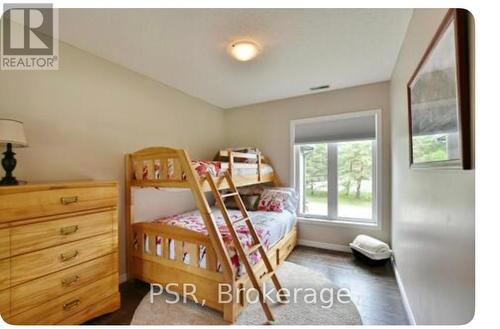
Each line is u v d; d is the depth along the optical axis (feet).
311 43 7.12
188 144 11.79
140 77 9.33
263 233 8.05
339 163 11.57
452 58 3.31
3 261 4.56
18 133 5.27
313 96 11.84
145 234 7.91
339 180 11.57
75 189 5.69
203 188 7.29
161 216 10.11
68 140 7.05
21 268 4.79
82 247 5.80
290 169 12.39
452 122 3.33
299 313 6.41
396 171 8.41
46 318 5.13
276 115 12.84
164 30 6.44
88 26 6.23
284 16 5.88
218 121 14.05
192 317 6.26
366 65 8.63
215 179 7.79
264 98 12.58
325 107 11.53
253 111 13.55
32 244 4.95
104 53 7.71
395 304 6.84
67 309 5.48
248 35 6.70
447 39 3.47
